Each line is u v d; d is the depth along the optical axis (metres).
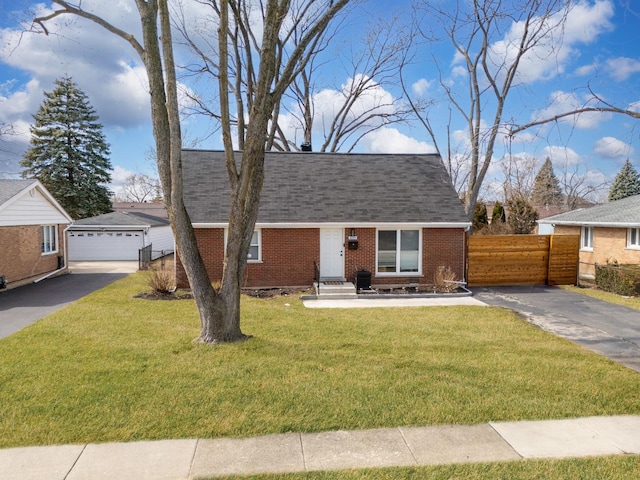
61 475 3.83
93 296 13.94
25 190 16.81
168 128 7.96
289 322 10.08
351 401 5.37
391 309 12.15
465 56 21.88
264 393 5.57
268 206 15.84
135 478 3.79
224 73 7.70
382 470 3.91
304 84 27.36
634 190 38.47
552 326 10.12
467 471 3.89
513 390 5.82
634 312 11.81
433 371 6.53
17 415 4.92
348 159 18.67
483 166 21.44
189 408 5.13
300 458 4.13
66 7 7.93
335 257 15.88
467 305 12.79
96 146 38.28
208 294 7.99
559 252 16.64
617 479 3.77
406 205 16.52
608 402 5.47
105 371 6.36
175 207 7.73
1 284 15.33
